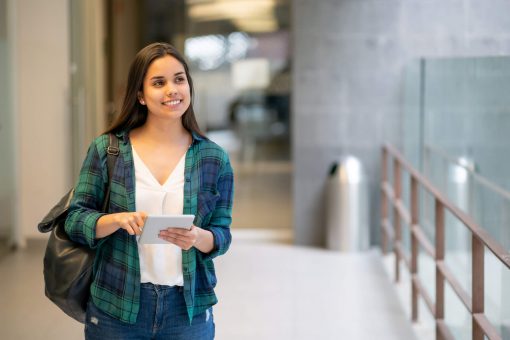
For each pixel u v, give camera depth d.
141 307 2.59
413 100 6.76
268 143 10.75
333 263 6.94
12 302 4.58
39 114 6.29
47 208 6.23
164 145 2.67
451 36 6.77
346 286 6.20
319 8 7.39
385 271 6.66
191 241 2.45
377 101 7.42
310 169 7.58
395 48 7.33
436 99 5.86
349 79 7.43
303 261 7.02
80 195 2.62
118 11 8.09
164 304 2.60
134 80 2.65
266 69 9.64
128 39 8.64
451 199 5.43
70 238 2.65
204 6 9.34
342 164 7.39
